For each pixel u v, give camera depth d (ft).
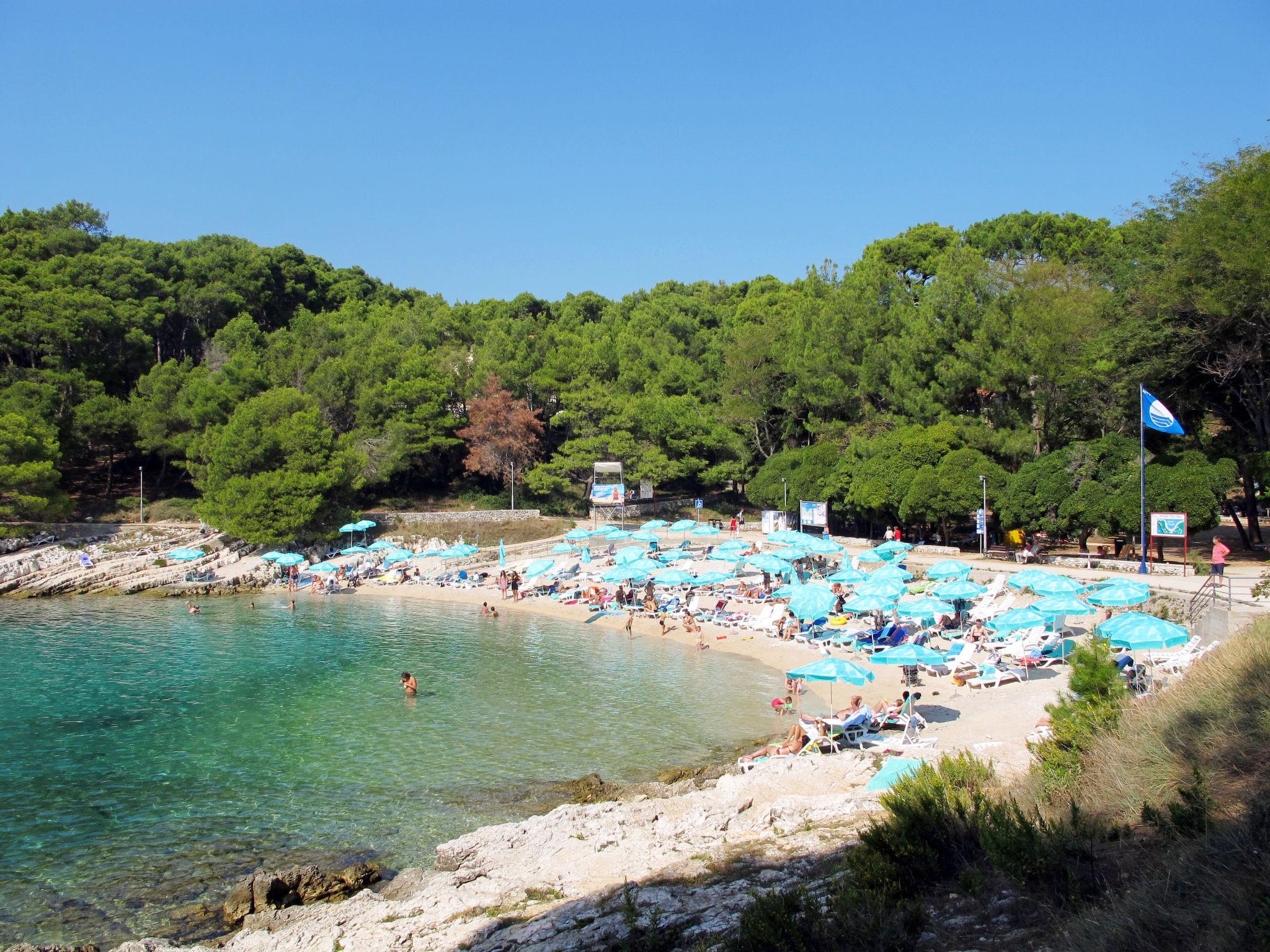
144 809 83.41
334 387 293.23
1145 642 90.12
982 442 200.54
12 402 249.14
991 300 207.21
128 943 56.18
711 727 107.04
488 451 286.66
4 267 301.43
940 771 54.54
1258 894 29.04
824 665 92.73
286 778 91.20
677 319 361.71
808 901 37.37
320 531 258.16
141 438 279.69
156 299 330.13
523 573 223.71
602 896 52.37
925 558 191.01
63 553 232.32
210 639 163.43
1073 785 48.21
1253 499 171.32
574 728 107.45
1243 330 148.56
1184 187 167.53
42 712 115.75
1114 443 167.12
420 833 77.46
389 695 123.24
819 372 253.85
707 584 177.68
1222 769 42.86
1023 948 32.58
